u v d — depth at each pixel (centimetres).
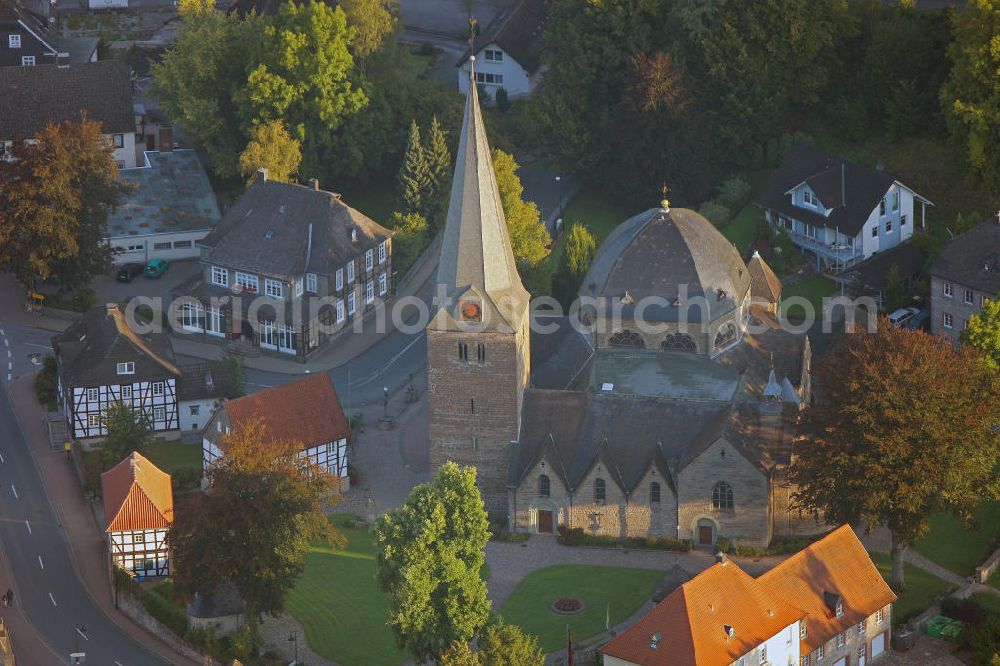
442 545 19575
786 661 19125
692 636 18438
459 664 18138
